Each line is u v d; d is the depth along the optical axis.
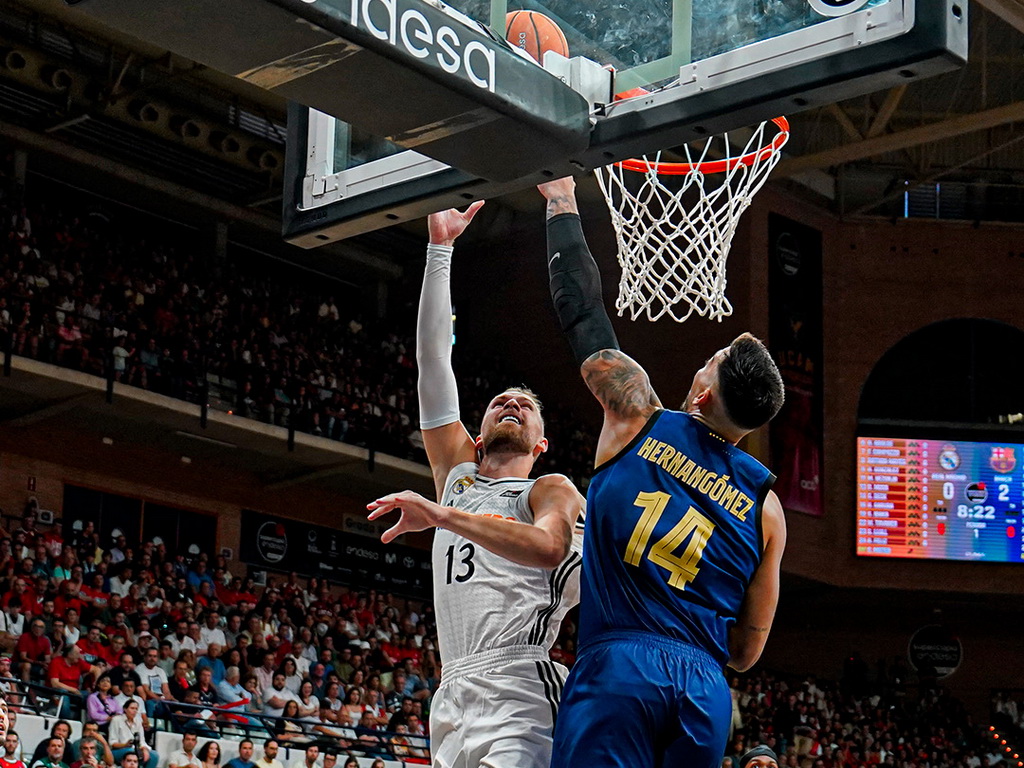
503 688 4.18
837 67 3.73
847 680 29.31
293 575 23.48
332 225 4.40
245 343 24.25
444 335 4.76
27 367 20.14
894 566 27.12
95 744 13.43
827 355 27.52
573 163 4.09
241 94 24.80
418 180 4.21
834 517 27.11
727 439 3.66
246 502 24.81
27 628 16.47
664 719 3.33
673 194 7.21
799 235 27.48
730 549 3.53
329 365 25.83
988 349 28.02
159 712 15.45
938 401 27.70
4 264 20.97
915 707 28.88
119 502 23.17
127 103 23.64
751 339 3.71
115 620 17.50
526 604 4.26
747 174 7.41
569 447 26.86
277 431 23.16
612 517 3.52
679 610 3.43
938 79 25.67
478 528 3.54
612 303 27.25
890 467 27.25
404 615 26.17
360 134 4.38
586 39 4.27
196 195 26.08
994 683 29.77
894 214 28.47
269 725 16.53
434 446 4.67
